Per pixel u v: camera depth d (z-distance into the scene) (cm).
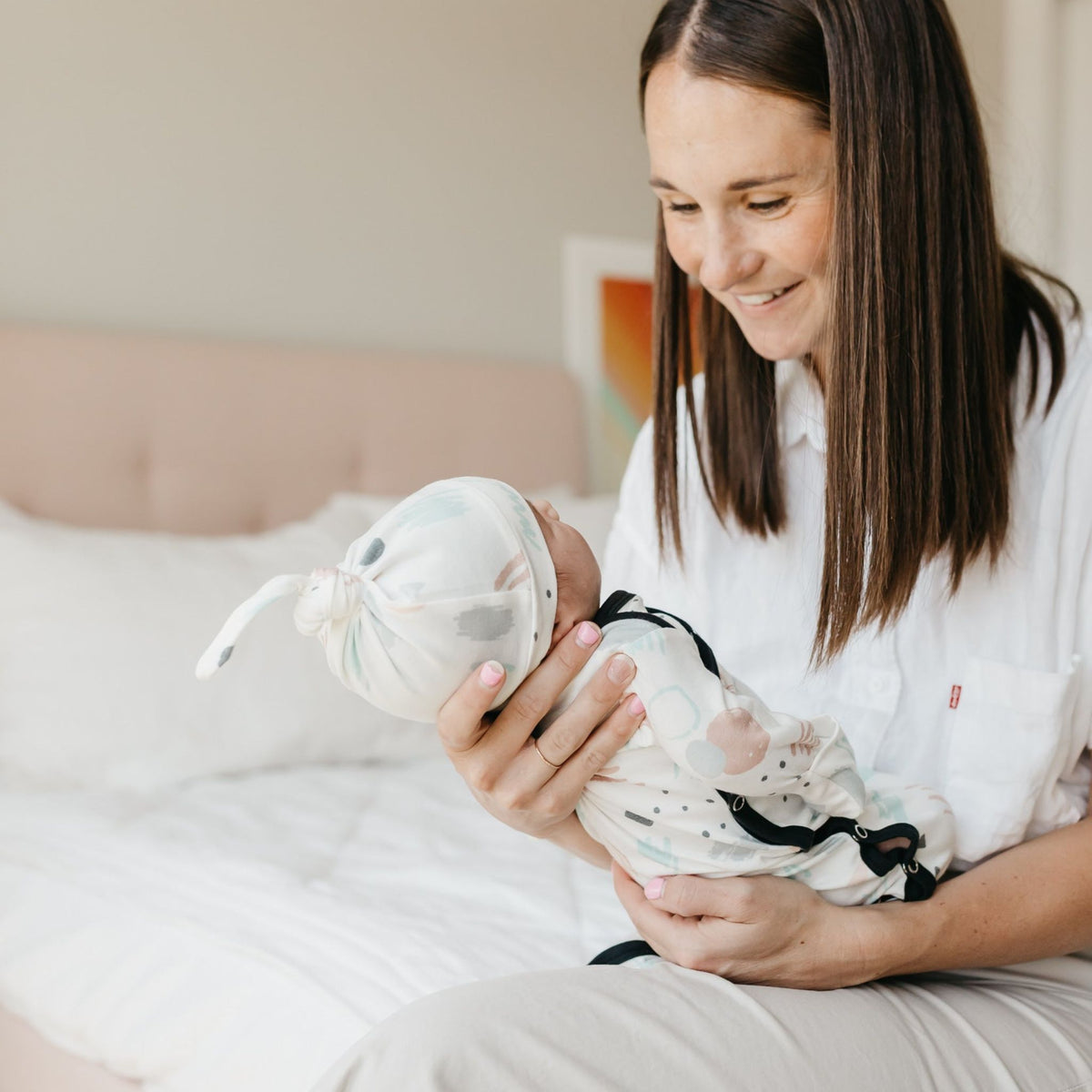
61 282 227
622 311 296
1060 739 102
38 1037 131
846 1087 80
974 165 101
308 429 240
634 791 94
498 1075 74
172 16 238
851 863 94
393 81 265
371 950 108
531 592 91
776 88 95
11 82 221
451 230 273
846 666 113
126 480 220
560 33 288
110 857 140
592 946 110
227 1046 108
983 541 103
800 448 122
